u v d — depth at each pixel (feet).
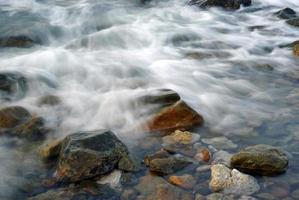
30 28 15.10
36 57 12.53
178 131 8.67
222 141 8.40
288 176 7.21
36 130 8.71
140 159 7.75
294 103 10.19
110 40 14.58
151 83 11.18
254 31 16.60
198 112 9.48
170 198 6.70
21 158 7.91
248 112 9.77
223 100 10.41
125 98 9.92
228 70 12.44
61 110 9.62
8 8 17.79
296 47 14.17
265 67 12.73
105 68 12.04
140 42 14.66
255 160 7.29
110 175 7.19
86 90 10.71
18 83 10.55
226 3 19.47
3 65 11.77
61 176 7.13
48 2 18.92
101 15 17.24
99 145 7.32
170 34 15.38
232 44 14.87
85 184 7.03
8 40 13.64
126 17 17.24
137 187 6.97
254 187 6.89
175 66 12.52
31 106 9.64
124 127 9.03
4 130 8.66
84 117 9.43
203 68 12.50
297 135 8.62
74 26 15.97
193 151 8.00
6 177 7.38
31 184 7.16
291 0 22.07
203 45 14.66
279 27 17.06
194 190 6.88
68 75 11.54
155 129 8.86
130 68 12.16
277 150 7.58
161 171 7.32
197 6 19.30
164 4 19.56
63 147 7.52
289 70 12.58
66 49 13.64
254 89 11.13
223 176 7.04
